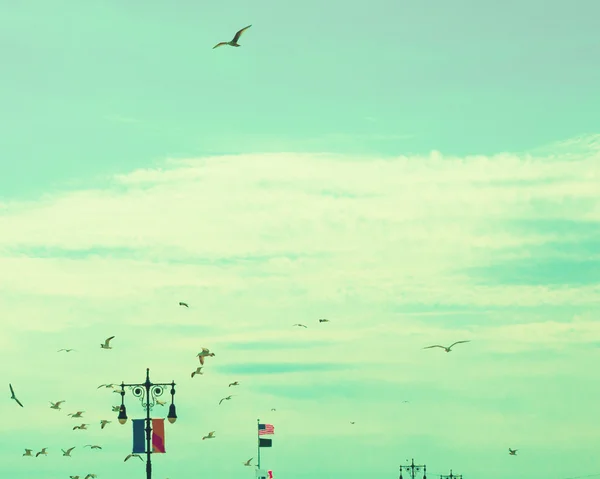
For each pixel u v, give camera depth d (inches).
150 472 1780.3
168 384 1809.8
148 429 1790.1
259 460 3383.4
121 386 1806.1
